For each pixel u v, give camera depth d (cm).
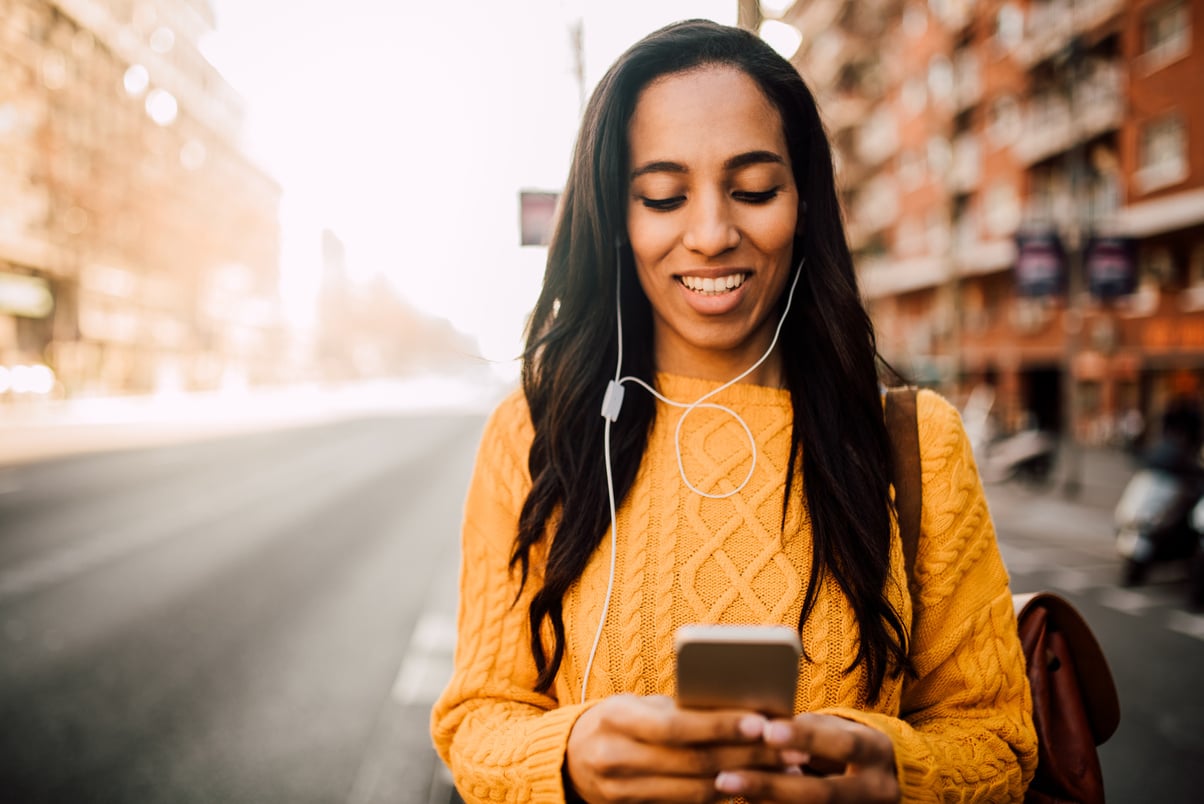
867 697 99
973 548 107
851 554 98
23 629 553
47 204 3259
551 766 83
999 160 2497
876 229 3391
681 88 100
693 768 72
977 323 2792
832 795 72
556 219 119
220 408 3994
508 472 114
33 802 328
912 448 110
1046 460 1470
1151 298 1953
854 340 109
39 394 3194
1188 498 755
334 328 8944
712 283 102
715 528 104
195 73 4381
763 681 71
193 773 354
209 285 4884
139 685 454
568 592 105
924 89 2953
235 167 5175
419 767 357
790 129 105
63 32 3231
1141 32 1894
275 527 980
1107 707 124
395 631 556
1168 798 353
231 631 554
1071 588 769
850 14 3428
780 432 110
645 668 99
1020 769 101
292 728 399
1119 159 1969
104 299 3784
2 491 1234
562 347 116
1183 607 693
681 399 113
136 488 1312
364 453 2047
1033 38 2262
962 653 105
